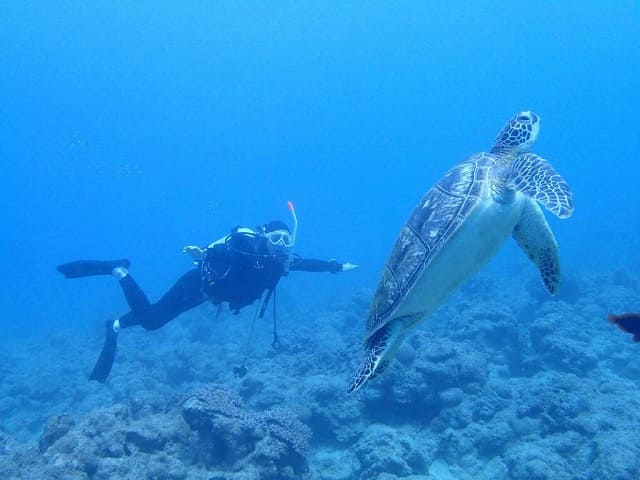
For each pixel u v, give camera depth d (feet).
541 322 16.60
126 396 17.87
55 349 28.60
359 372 7.14
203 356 20.08
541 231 7.19
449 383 12.99
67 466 8.88
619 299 21.24
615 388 12.89
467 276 7.16
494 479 10.85
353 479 11.37
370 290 26.22
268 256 11.46
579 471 10.11
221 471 9.84
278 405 13.52
